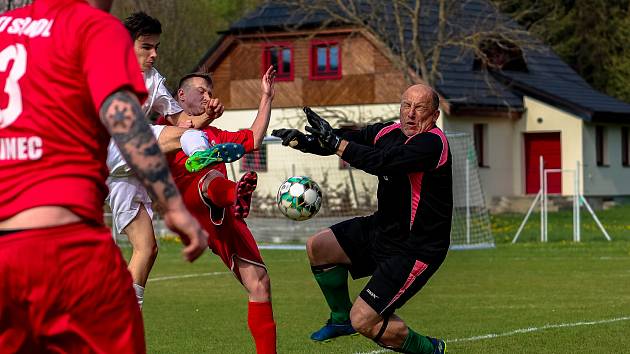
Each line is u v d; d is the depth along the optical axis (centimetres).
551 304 1909
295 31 5709
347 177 4256
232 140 1102
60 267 595
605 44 7738
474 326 1605
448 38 4866
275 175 4672
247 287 1081
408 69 4838
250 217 4162
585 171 5997
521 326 1599
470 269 2692
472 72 5894
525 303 1928
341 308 1108
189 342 1459
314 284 2345
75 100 601
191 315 1784
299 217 1108
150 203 1157
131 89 595
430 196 1027
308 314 1786
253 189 992
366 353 1345
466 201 3756
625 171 6450
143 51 1128
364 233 1083
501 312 1789
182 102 1150
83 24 603
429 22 5756
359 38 5734
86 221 604
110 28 603
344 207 4069
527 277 2472
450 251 3331
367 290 1039
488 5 5812
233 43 6006
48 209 593
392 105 5666
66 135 601
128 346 619
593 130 6091
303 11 5338
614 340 1443
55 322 606
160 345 1434
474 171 3734
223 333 1554
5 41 615
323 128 1002
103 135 620
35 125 597
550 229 4422
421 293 2114
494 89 5650
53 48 601
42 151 597
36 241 590
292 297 2070
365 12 5459
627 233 4212
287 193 1104
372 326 1041
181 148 1070
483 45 5828
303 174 4559
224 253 1078
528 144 6112
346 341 1462
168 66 5528
